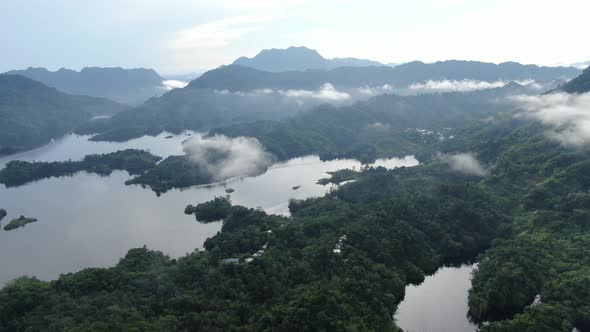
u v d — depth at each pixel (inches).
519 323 7642.7
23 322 7583.7
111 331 6879.9
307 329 7367.1
